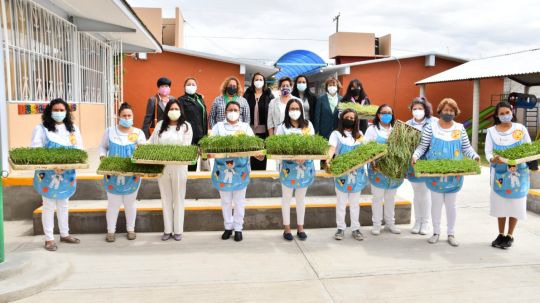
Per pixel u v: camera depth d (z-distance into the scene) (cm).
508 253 484
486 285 399
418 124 582
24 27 631
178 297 367
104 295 368
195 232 551
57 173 463
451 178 501
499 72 1345
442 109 521
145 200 598
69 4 733
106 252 470
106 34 1006
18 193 585
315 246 502
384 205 564
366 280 407
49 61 717
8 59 574
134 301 359
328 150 496
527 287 396
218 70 1533
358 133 540
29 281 373
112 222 502
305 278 411
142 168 467
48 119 478
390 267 438
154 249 482
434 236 520
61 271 397
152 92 1484
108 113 1084
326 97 665
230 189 507
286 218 523
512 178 484
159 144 505
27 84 640
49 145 477
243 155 475
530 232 566
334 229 576
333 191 650
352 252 482
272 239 527
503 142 502
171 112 508
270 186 630
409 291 385
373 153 490
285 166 510
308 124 543
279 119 641
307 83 675
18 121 598
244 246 498
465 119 1867
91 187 595
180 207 510
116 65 1233
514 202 486
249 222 565
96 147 948
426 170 479
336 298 370
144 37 1003
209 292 378
